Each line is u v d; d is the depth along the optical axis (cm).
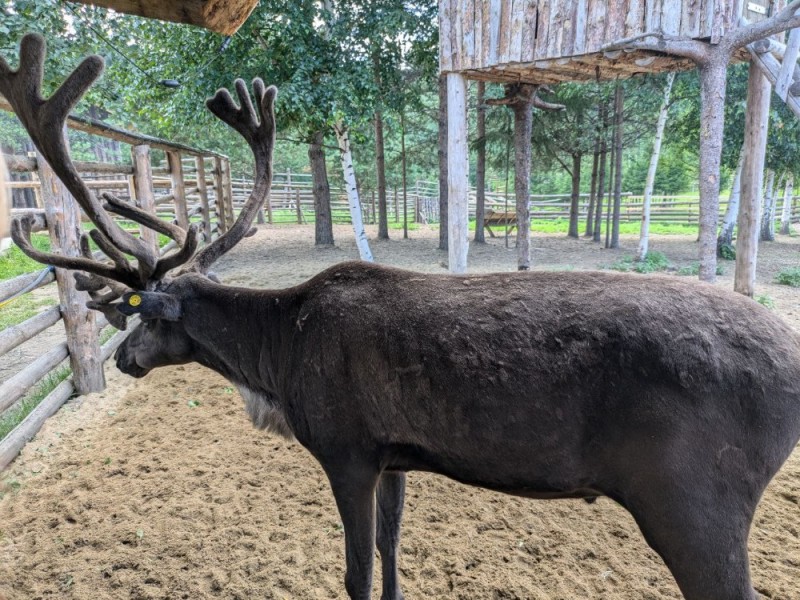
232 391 523
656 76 1295
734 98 1243
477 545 301
